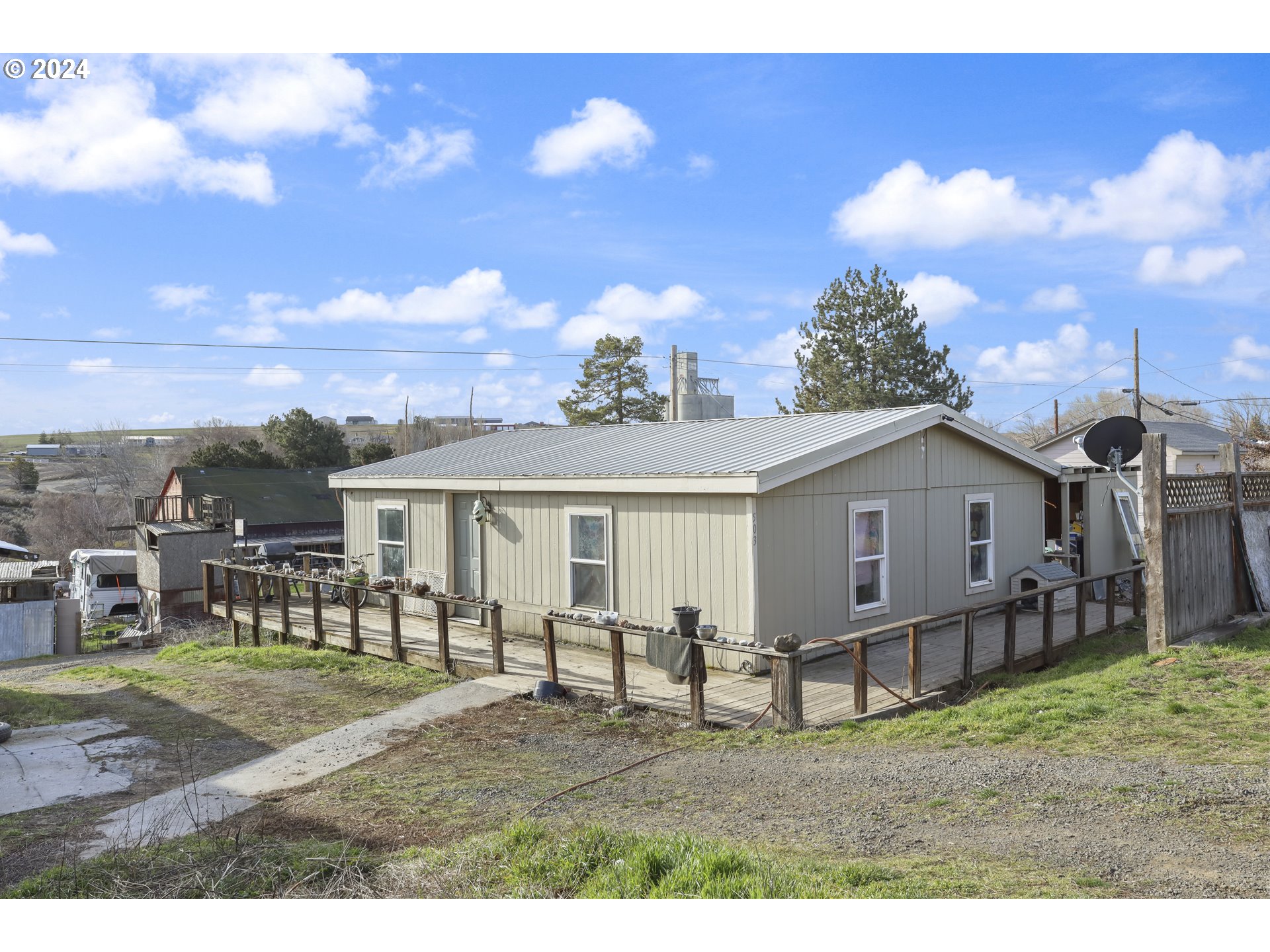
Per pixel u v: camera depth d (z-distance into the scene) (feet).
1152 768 17.97
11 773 23.94
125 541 168.86
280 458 137.39
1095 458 46.42
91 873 16.01
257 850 17.12
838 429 36.55
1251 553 34.35
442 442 194.39
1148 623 29.32
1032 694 25.95
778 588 31.71
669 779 21.02
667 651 25.89
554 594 38.68
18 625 68.03
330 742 26.16
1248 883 12.44
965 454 41.27
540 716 27.53
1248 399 123.44
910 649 27.35
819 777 19.95
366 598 49.85
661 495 33.96
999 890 12.83
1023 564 45.03
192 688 34.99
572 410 130.11
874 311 106.42
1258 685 23.56
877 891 13.00
